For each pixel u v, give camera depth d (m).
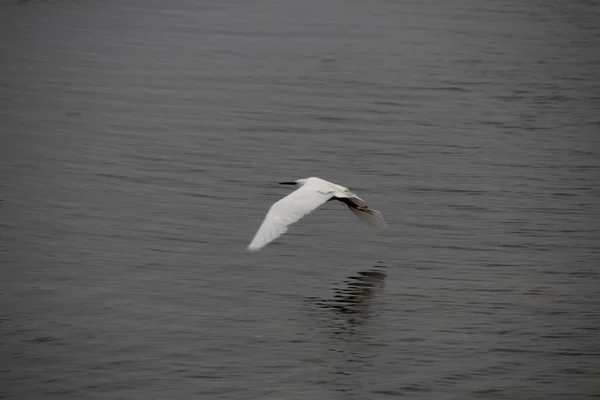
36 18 34.56
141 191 20.23
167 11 36.47
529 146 23.94
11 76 28.19
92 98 26.62
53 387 12.71
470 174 21.86
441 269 16.84
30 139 23.20
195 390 12.73
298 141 23.78
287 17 36.38
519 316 15.07
